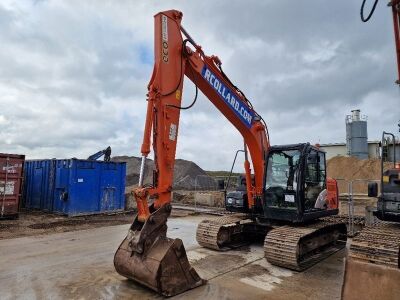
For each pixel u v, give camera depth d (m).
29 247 8.52
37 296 5.23
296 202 7.59
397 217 6.15
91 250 8.24
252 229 8.85
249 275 6.43
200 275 6.33
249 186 8.62
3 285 5.71
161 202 5.66
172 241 5.38
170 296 5.18
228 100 7.59
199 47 6.96
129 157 42.16
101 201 14.59
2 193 12.19
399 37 3.73
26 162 16.31
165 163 5.82
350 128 39.50
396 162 6.14
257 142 8.34
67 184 13.80
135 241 5.32
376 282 4.29
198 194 20.52
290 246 6.74
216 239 8.09
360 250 5.71
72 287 5.61
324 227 7.99
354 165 32.44
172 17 6.35
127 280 5.94
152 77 5.97
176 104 6.19
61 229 11.09
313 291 5.66
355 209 16.19
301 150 7.68
